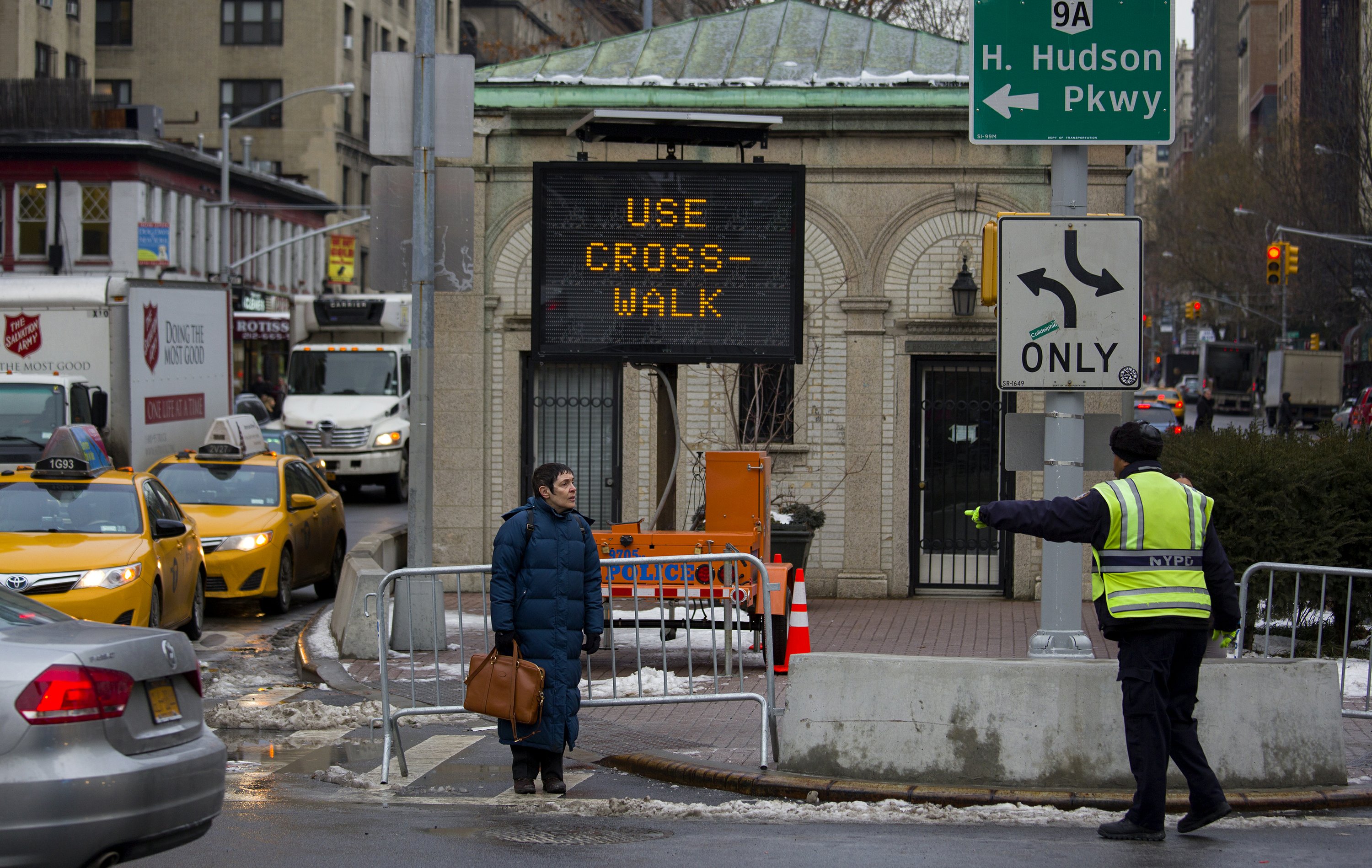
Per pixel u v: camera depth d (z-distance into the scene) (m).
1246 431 24.41
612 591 15.48
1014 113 16.05
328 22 106.56
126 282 33.47
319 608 28.67
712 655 20.52
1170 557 11.62
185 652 10.18
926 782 13.45
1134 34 15.96
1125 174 27.39
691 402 28.09
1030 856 11.23
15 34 86.56
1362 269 86.94
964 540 28.09
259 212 93.75
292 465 29.48
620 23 78.62
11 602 11.53
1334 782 13.44
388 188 22.62
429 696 18.25
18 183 77.19
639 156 28.33
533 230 20.58
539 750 13.61
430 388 21.86
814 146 27.98
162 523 22.05
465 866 10.90
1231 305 128.25
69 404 32.53
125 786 9.12
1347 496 20.98
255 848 11.44
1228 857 11.23
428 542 21.50
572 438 28.62
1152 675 11.59
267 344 85.81
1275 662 13.53
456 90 22.31
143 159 77.50
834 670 13.77
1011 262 15.70
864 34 31.48
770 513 24.94
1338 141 86.81
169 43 107.75
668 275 20.61
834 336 28.05
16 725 8.89
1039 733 13.36
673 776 14.27
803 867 10.86
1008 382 15.69
